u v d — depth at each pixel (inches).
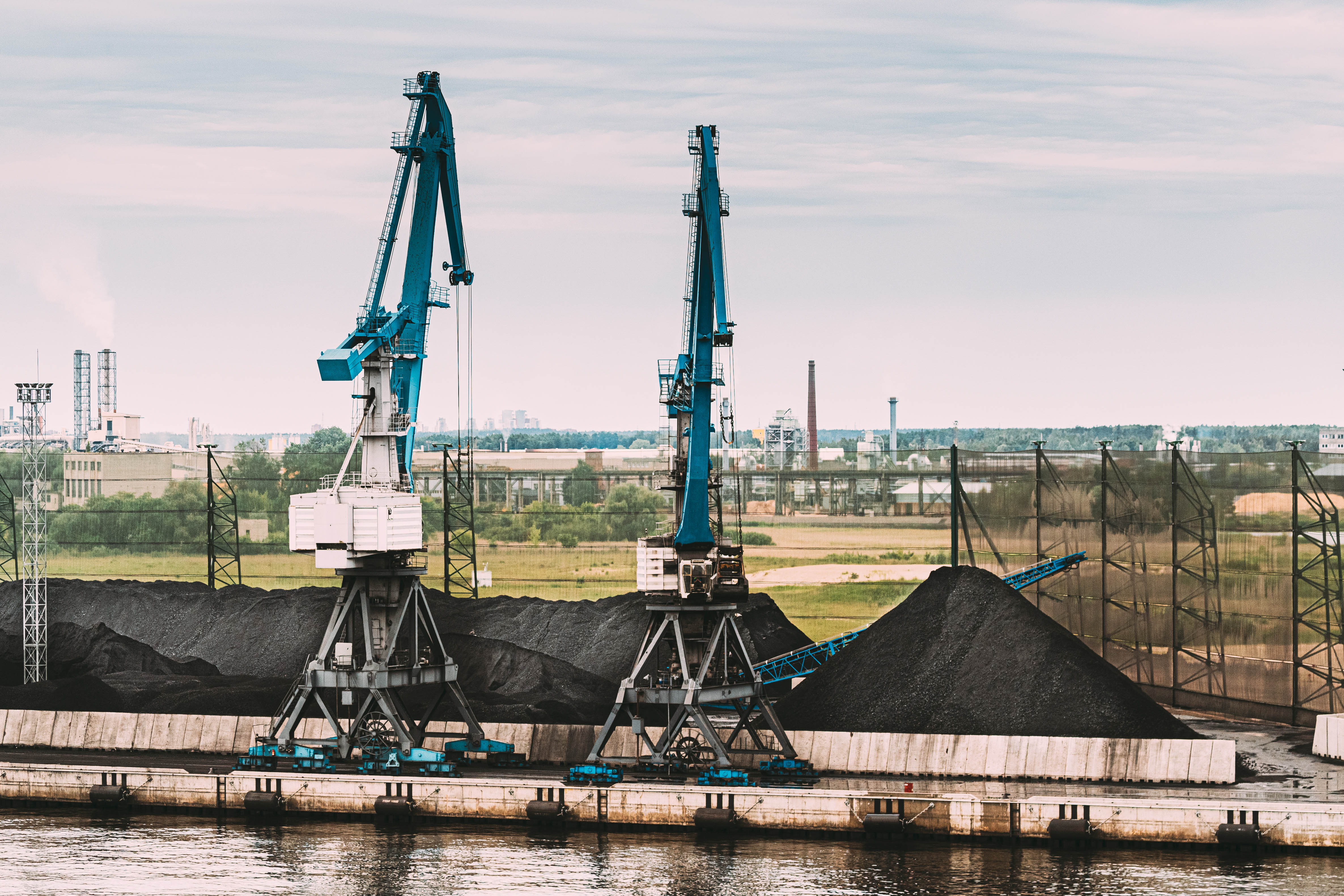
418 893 2434.8
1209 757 2866.6
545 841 2755.9
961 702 3149.6
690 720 3122.5
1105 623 4035.4
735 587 3014.3
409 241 3159.5
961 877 2474.2
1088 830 2647.6
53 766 3137.3
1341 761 3041.3
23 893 2448.3
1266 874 2464.3
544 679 3686.0
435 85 3174.2
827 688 3309.5
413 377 3171.8
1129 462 3981.3
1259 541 3560.5
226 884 2495.1
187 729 3366.1
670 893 2415.1
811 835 2758.4
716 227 2977.4
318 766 3078.2
